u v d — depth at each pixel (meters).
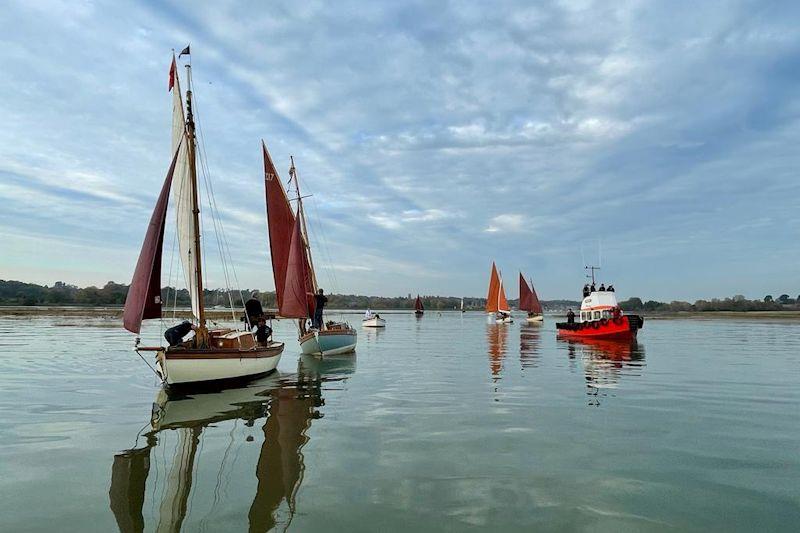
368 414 13.91
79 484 8.49
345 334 32.88
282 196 35.41
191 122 21.41
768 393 17.19
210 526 6.89
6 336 43.75
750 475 8.95
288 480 8.67
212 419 13.39
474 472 9.05
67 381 19.77
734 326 84.62
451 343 43.16
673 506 7.60
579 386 18.72
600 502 7.74
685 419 13.19
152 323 77.62
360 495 7.98
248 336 21.97
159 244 18.16
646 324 95.62
